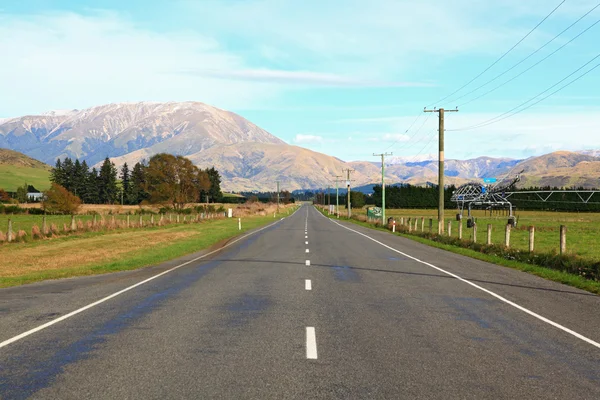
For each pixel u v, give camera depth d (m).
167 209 94.06
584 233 48.03
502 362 6.73
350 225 62.78
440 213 39.28
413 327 8.80
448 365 6.54
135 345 7.42
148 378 5.90
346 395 5.39
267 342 7.62
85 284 14.30
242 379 5.89
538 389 5.66
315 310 10.27
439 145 39.56
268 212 120.81
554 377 6.10
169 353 6.98
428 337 8.08
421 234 40.41
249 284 14.05
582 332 8.59
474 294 12.66
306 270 17.53
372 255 23.64
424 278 15.68
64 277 16.23
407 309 10.51
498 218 83.88
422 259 21.95
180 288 13.33
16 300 11.49
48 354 6.93
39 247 28.62
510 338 8.10
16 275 17.27
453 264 20.06
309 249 26.97
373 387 5.66
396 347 7.43
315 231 46.91
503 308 10.80
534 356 7.05
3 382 5.75
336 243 31.66
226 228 50.00
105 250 26.97
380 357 6.88
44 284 14.49
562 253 20.19
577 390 5.63
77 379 5.86
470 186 84.19
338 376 6.03
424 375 6.11
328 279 15.20
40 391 5.45
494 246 26.05
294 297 11.88
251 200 169.12
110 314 9.79
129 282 14.63
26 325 8.79
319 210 164.12
